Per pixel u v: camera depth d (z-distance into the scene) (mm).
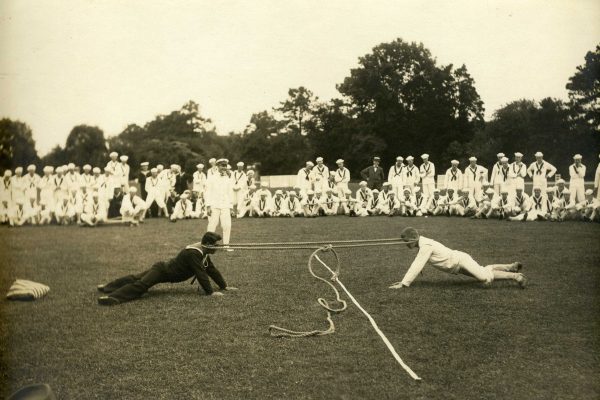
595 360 6629
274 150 44469
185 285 10398
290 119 45219
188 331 7734
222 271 11445
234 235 16781
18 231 18766
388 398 5766
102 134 42562
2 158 33156
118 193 22828
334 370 6410
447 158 39281
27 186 21406
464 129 40000
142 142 42062
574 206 19688
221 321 8133
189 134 46188
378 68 39531
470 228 17516
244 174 23859
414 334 7473
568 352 6875
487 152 39094
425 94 39500
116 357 6902
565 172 40000
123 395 5953
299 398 5793
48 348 7199
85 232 18266
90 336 7613
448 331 7570
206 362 6699
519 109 39750
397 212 23672
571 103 39156
